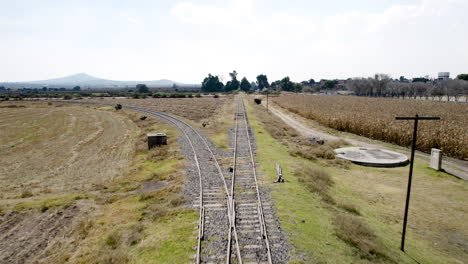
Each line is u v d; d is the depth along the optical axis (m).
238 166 17.11
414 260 8.92
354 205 12.77
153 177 16.03
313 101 80.25
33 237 10.20
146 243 8.88
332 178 16.94
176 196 12.43
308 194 13.19
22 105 79.94
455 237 10.86
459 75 121.56
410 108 53.22
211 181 14.41
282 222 9.94
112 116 56.53
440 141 23.61
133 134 36.03
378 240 9.54
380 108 53.38
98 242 9.36
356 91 126.25
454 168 19.39
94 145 30.12
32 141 33.03
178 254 8.16
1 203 13.16
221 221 10.10
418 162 20.98
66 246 9.43
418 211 12.96
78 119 52.19
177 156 20.19
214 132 30.77
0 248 9.55
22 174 19.98
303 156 21.56
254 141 25.59
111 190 14.57
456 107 55.91
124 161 22.17
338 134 33.47
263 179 14.67
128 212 11.48
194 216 10.59
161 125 38.56
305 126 39.84
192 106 71.94
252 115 49.47
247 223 9.91
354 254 8.52
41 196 14.43
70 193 14.67
